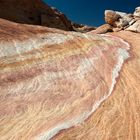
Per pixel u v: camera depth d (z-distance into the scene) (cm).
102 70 2244
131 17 4575
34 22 3931
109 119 1519
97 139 1326
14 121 1541
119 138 1344
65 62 2338
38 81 2033
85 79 2088
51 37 2753
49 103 1734
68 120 1500
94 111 1609
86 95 1833
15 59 2259
